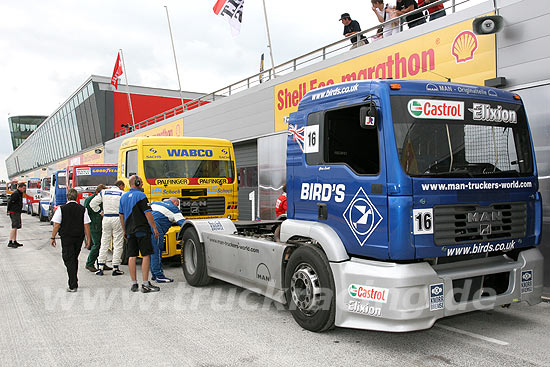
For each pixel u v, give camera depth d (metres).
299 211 5.42
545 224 6.51
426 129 4.40
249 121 14.20
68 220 7.05
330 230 4.85
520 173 4.88
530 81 6.60
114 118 34.62
